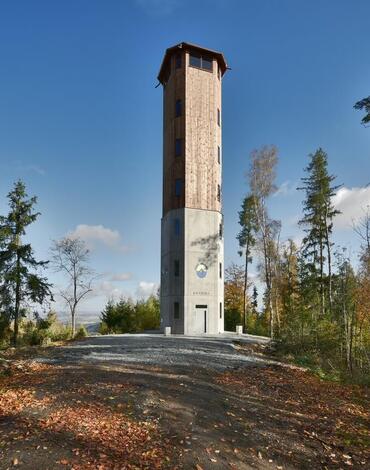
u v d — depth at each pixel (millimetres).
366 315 27281
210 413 10148
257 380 15102
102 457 7230
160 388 12109
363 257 26047
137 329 41688
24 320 31828
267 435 9094
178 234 36375
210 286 35938
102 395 11047
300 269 44438
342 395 14273
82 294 40562
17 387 11992
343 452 8578
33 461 6922
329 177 40656
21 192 29844
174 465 7148
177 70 38781
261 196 39344
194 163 37344
